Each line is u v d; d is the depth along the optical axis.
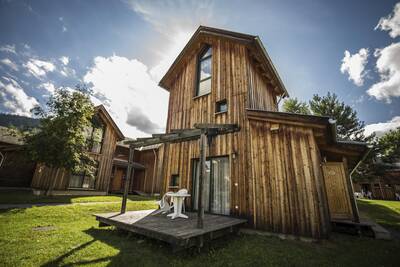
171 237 3.16
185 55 8.98
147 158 19.28
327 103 21.77
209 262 3.04
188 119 7.86
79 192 12.68
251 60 7.43
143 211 5.95
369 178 22.17
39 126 10.01
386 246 4.04
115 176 17.12
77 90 10.81
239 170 5.78
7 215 5.68
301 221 4.47
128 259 3.08
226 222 4.52
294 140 5.05
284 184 4.90
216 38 8.00
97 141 11.89
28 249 3.34
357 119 21.58
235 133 6.19
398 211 9.95
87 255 3.20
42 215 6.03
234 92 6.75
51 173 11.75
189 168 7.01
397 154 22.81
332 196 5.96
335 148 5.82
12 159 13.27
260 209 5.09
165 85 9.45
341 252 3.62
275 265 2.97
